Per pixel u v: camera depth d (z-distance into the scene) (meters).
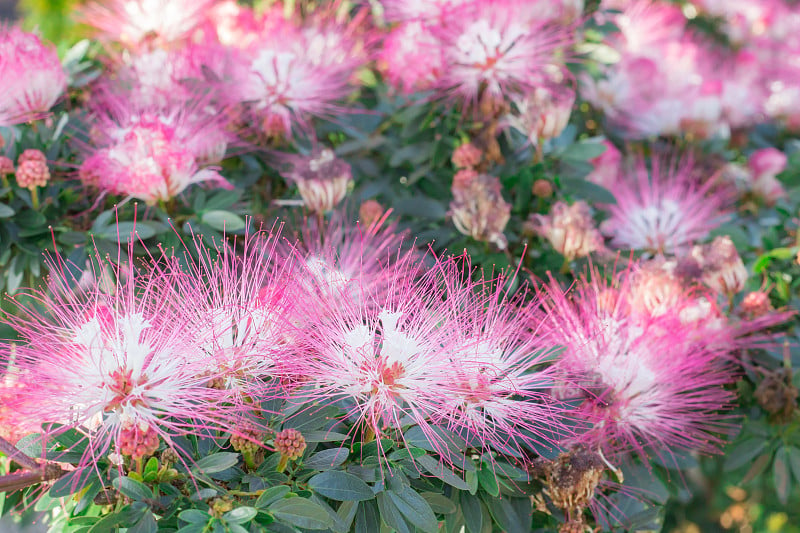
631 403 0.45
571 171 0.55
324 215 0.52
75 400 0.38
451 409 0.41
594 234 0.50
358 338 0.41
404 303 0.42
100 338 0.39
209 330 0.40
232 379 0.40
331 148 0.61
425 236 0.53
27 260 0.49
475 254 0.51
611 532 0.46
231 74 0.54
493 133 0.54
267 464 0.39
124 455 0.39
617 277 0.50
